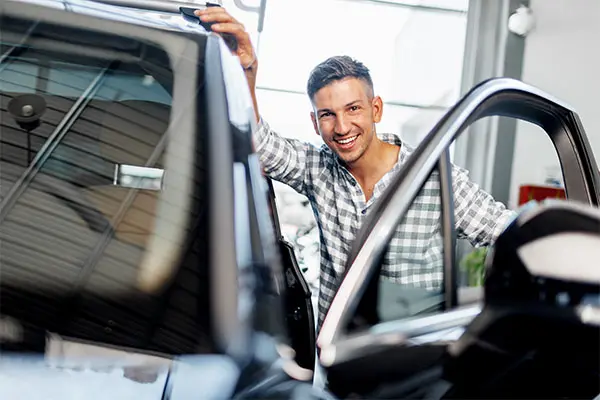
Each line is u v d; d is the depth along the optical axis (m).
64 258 0.88
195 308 0.80
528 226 1.03
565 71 6.13
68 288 0.83
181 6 1.81
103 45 1.16
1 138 1.11
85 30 1.17
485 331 1.06
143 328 0.78
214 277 0.82
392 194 1.17
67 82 1.15
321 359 0.97
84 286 0.83
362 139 1.95
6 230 0.93
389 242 1.19
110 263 0.87
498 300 1.06
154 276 0.84
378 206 1.17
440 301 1.35
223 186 0.92
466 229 1.78
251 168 0.97
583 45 6.11
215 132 0.99
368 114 1.96
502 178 5.80
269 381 0.73
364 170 1.98
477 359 1.06
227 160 0.95
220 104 1.04
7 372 0.69
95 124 1.09
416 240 1.33
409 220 1.32
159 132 1.02
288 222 5.82
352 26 6.36
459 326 1.18
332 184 2.03
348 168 1.98
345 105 1.93
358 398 0.93
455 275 1.39
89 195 0.99
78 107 1.11
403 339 1.07
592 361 1.09
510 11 6.12
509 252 1.03
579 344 1.07
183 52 1.14
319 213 2.05
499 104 1.51
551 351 1.08
